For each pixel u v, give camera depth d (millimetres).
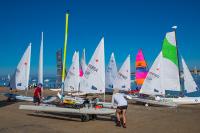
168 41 20578
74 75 24297
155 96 20891
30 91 34938
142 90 20922
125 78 26000
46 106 14156
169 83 20531
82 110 12719
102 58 16703
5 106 18531
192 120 13508
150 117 14430
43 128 11148
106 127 11516
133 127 11641
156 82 20500
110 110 13055
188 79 21297
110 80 26188
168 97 21219
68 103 14047
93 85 16875
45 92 34844
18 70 21500
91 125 11914
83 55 26109
